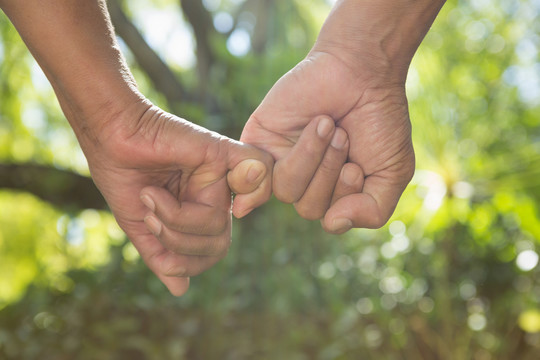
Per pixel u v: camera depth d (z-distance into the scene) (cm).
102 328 261
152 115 89
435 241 292
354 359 258
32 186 373
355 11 93
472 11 300
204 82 390
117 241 332
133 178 92
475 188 276
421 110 275
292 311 269
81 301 279
